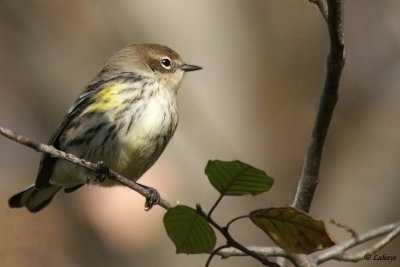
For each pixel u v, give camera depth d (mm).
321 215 13453
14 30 14922
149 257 12680
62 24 14578
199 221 6418
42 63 14648
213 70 13453
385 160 13906
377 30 15703
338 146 14125
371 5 15906
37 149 7223
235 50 13672
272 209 6301
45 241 14234
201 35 13641
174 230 6465
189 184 12609
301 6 14242
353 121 14398
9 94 14883
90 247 13359
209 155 12914
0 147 15977
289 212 6281
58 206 14164
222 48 13625
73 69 14477
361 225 13250
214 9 13797
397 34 15641
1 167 15844
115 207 13055
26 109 14836
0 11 14906
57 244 14125
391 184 13625
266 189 6348
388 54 15359
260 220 6410
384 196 13508
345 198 13547
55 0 14570
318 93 13859
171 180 12508
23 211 14484
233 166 6207
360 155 14008
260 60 13773
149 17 13891
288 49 14023
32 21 14875
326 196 13641
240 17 13891
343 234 13180
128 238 12812
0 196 15375
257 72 13648
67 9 14508
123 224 12883
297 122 13594
